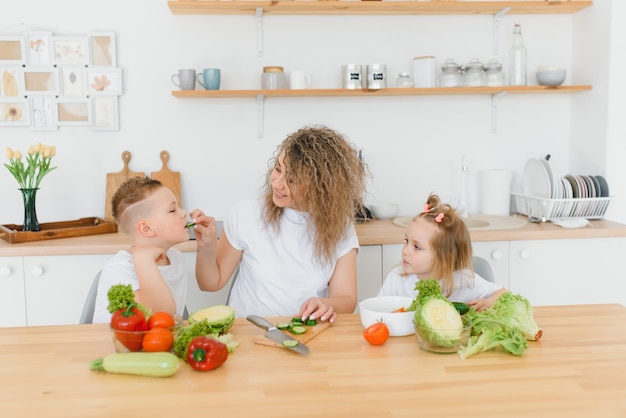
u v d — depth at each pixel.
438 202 1.83
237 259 1.95
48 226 2.68
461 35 2.96
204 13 2.82
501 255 2.55
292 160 1.71
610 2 2.69
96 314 1.58
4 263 2.40
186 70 2.67
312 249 1.85
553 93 3.02
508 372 1.11
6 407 0.98
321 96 2.93
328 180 1.72
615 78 2.73
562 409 0.96
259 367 1.14
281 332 1.30
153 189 1.66
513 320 1.24
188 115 2.90
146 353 1.13
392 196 3.02
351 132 2.97
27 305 2.44
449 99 2.98
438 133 3.00
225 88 2.90
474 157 3.03
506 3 2.75
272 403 0.99
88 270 2.44
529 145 3.05
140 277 1.54
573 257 2.60
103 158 2.88
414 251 1.78
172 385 1.06
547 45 3.01
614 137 2.76
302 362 1.17
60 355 1.21
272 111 2.92
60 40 2.80
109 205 2.86
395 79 2.96
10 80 2.80
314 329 1.35
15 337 1.32
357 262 2.53
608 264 2.62
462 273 1.79
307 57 2.92
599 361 1.15
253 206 1.93
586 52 2.89
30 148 2.53
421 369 1.12
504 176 2.92
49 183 2.87
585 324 1.38
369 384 1.06
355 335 1.33
